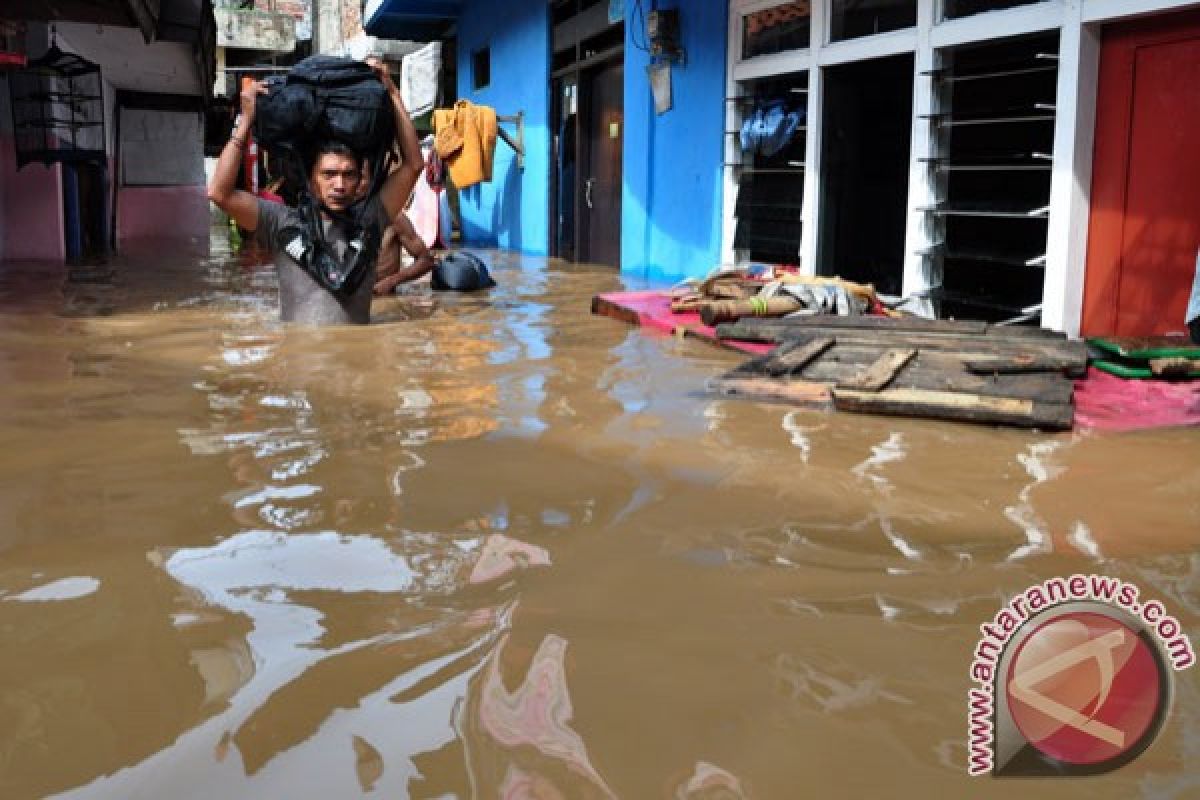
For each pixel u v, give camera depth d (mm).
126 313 7070
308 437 3609
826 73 8180
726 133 9328
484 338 6070
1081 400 4367
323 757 1615
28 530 2633
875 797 1527
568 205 13789
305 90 6230
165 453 3375
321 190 6422
